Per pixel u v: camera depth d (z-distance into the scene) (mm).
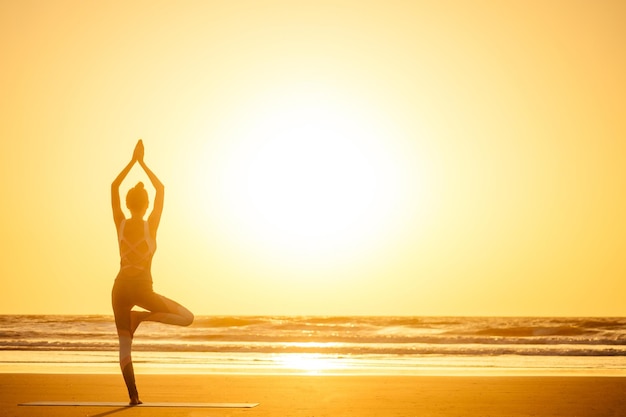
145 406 7410
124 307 7031
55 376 11781
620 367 16219
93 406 7438
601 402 8445
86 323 46469
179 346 24859
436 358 19891
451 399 8688
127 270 6977
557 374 13945
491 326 52312
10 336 35438
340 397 8820
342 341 33875
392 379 11641
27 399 8391
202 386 10242
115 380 11109
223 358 19125
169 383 10703
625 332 42250
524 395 9242
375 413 7234
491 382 11164
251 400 8359
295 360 18484
